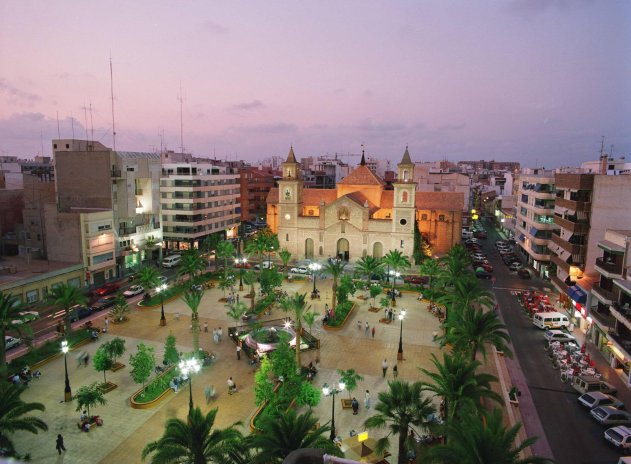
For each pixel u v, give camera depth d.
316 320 61.62
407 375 45.81
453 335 38.91
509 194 161.00
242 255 98.38
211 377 45.38
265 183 160.62
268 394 37.22
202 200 107.81
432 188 144.00
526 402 41.19
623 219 59.31
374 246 93.75
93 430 35.94
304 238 98.56
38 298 67.12
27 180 84.50
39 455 32.59
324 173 173.88
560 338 54.09
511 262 96.56
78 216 75.25
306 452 12.59
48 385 43.00
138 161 90.06
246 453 25.53
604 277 51.72
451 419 27.98
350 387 35.94
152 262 94.94
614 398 39.56
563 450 34.16
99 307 64.94
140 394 40.97
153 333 56.50
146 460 32.22
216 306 67.50
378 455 29.36
